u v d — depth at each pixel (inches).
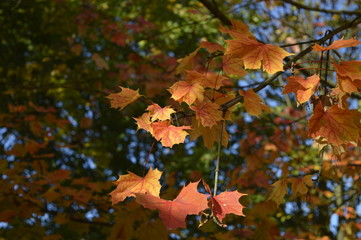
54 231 230.4
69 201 153.2
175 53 269.0
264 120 222.2
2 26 275.7
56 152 310.2
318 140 71.8
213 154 274.1
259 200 206.4
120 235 140.1
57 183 150.0
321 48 63.7
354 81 64.5
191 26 218.2
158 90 206.2
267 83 73.4
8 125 165.8
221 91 79.0
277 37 192.5
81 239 236.4
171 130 66.7
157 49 250.4
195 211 55.8
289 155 213.8
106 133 344.8
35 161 153.7
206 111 69.8
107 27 214.8
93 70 276.4
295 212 210.4
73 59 287.3
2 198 141.9
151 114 67.7
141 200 56.9
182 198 58.2
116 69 288.5
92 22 239.8
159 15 256.2
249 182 195.9
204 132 79.9
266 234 173.5
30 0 260.7
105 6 254.7
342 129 66.5
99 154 316.8
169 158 320.8
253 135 222.2
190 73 75.9
